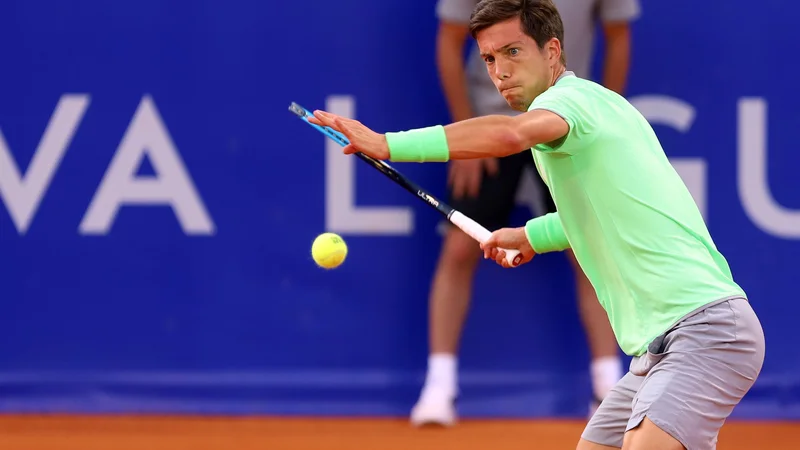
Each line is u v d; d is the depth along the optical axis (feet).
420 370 63.77
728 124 62.95
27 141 63.72
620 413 33.30
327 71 63.57
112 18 63.46
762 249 62.85
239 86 63.62
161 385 63.93
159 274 63.93
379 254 63.82
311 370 63.98
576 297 63.62
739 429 60.34
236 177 63.77
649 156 31.42
